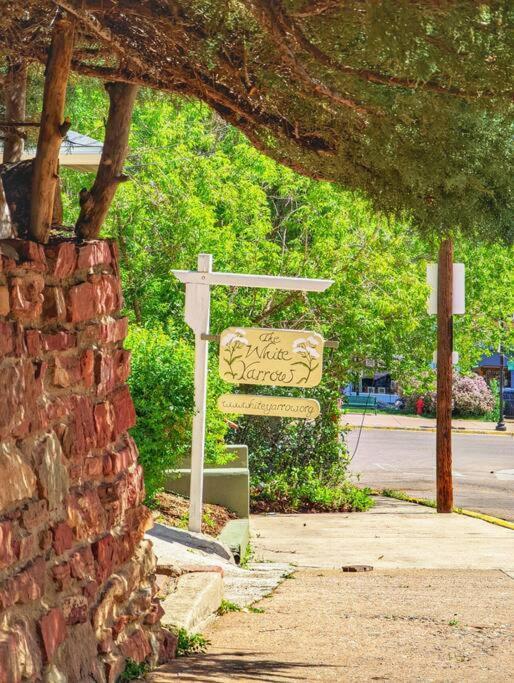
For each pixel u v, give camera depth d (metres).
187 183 25.16
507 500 25.92
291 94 6.62
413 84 5.45
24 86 7.84
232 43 6.26
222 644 8.49
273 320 26.66
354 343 27.12
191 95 7.64
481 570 14.56
